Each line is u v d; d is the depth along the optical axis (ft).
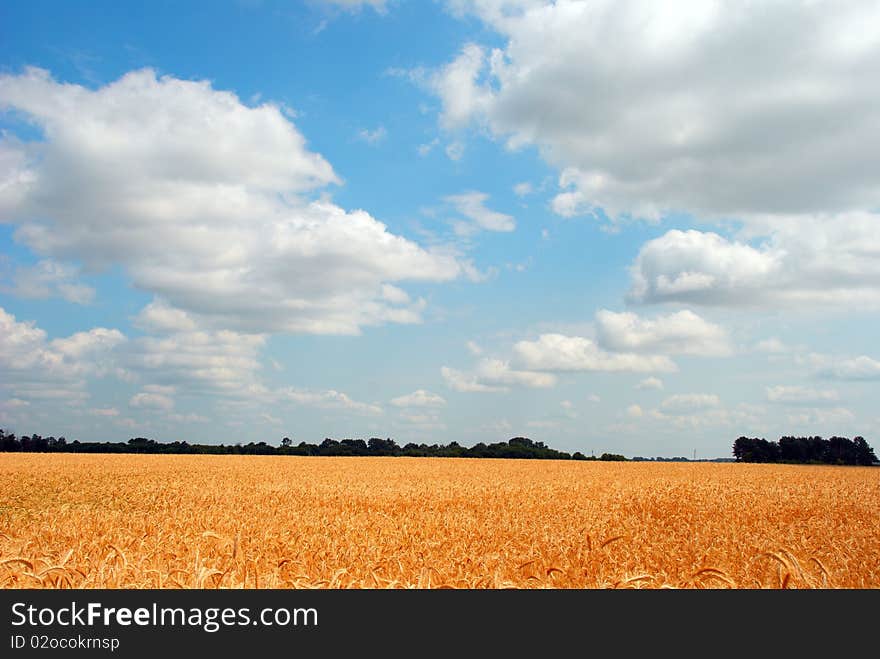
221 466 162.71
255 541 31.30
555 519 53.36
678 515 59.26
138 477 120.16
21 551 26.89
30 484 104.32
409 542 33.73
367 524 45.52
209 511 57.57
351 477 121.70
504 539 39.04
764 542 37.93
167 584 20.33
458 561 25.72
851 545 39.42
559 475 135.54
